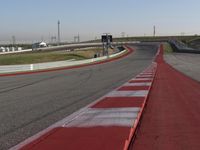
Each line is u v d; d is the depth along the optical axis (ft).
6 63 198.29
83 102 38.37
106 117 26.86
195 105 33.27
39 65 138.41
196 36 538.88
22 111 33.22
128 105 32.83
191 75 79.51
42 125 26.09
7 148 19.72
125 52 300.40
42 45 444.14
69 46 401.08
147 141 19.83
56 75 97.55
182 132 21.98
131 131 21.58
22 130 24.53
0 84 68.80
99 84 62.18
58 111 32.58
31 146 18.99
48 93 49.21
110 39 266.98
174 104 34.17
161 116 27.76
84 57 260.62
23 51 366.43
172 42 382.83
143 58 224.94
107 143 18.72
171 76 76.23
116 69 123.95
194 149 18.11
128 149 18.22
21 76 97.04
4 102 40.45
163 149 18.13
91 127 23.16
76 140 19.61
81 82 68.54
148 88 49.03
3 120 28.68
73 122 25.18
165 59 199.93
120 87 51.52
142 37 596.29
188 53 263.29
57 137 20.53
